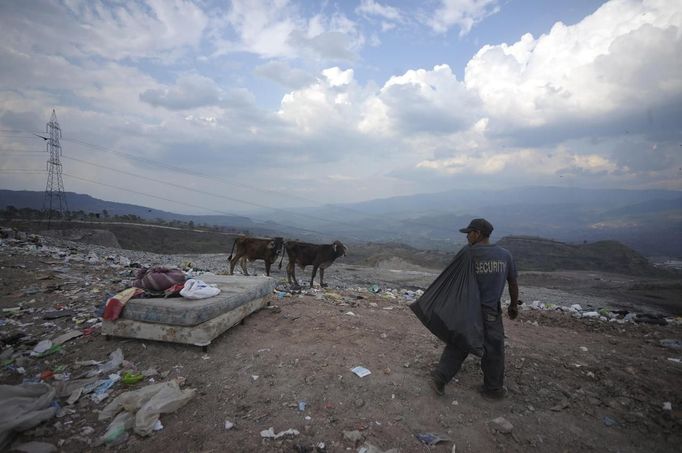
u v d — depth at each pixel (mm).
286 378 4133
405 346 5355
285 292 8930
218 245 60406
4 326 5469
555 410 3805
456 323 3592
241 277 6867
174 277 5332
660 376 4684
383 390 3977
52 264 10359
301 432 3254
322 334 5566
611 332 7750
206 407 3570
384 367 4527
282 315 6375
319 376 4195
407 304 9266
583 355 5402
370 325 6281
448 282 3797
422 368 4582
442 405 3762
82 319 5777
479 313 3623
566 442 3330
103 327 4867
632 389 4273
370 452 3008
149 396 3539
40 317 5871
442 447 3158
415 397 3869
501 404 3855
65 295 7156
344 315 6785
